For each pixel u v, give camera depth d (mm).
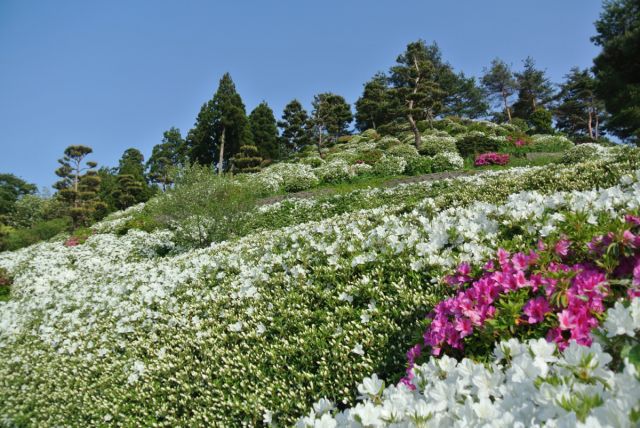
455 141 27828
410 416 1673
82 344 6594
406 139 35438
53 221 32938
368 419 1737
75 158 37562
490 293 2590
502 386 1677
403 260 4293
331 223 7688
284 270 5562
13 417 5863
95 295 8547
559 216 3564
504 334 2309
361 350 3303
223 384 4102
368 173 23375
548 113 45031
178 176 14688
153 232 19719
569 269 2471
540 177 7660
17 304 11469
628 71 27219
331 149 41344
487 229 4195
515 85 56594
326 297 4422
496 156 23594
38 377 6488
